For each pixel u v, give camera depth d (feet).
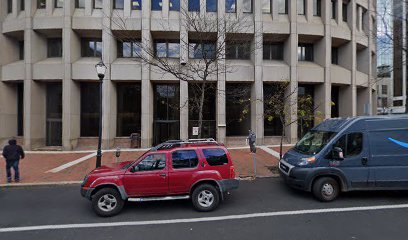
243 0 61.98
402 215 19.70
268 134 67.67
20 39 63.62
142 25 57.16
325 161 23.32
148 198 20.85
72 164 41.37
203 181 21.52
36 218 20.04
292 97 57.31
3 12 60.95
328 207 21.63
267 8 63.52
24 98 57.77
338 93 73.05
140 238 16.34
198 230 17.43
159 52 63.10
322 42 64.44
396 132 23.77
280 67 61.26
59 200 24.54
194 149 21.83
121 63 58.39
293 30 61.31
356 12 70.74
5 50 61.05
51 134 63.10
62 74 56.95
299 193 25.90
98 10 58.95
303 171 23.40
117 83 63.82
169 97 65.31
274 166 37.70
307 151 25.12
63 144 56.85
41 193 26.94
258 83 60.34
